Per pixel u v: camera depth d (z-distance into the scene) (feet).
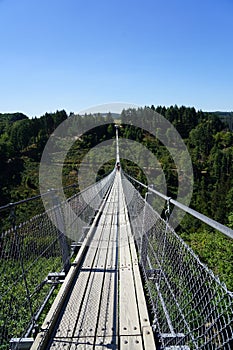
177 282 6.27
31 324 6.91
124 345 6.63
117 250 12.98
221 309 4.09
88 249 13.19
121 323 7.41
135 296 8.77
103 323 7.42
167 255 7.20
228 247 31.14
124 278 10.06
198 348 4.85
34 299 8.07
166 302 6.95
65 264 10.36
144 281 9.96
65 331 7.09
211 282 4.43
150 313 8.16
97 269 10.87
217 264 30.12
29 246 6.95
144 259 10.57
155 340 6.81
